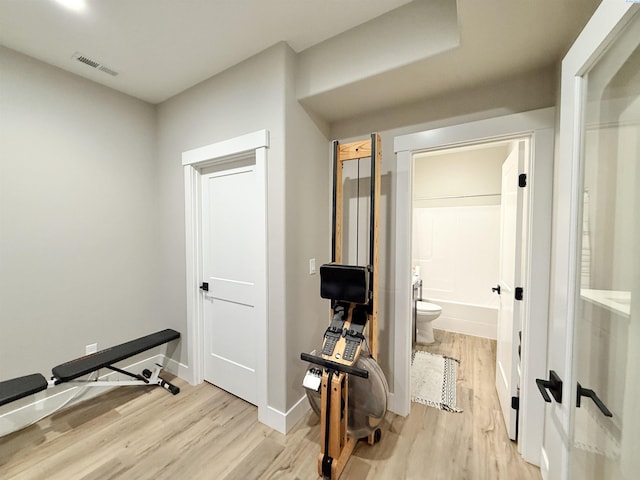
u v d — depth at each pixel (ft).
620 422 2.63
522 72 5.06
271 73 5.89
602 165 2.80
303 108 6.34
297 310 6.32
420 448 5.51
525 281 5.28
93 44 5.77
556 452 2.97
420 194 12.55
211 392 7.55
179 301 8.27
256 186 6.17
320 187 7.06
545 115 4.85
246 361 7.11
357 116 6.94
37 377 5.93
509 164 6.53
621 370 2.62
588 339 2.87
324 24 5.27
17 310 6.09
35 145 6.27
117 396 7.32
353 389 5.32
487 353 9.80
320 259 7.12
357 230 7.17
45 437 5.82
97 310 7.40
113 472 4.96
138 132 8.14
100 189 7.39
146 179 8.40
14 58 5.94
